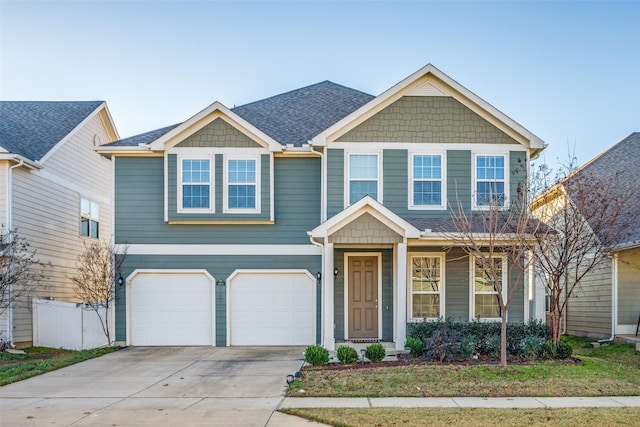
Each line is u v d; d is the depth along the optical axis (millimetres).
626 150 20016
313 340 15164
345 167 14812
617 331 16234
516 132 14922
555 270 12734
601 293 17016
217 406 8336
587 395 8828
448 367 10766
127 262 15328
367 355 11734
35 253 16000
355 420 7324
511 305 14766
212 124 15336
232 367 11812
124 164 15555
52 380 10570
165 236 15375
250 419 7535
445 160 14891
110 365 12195
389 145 14883
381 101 14812
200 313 15289
